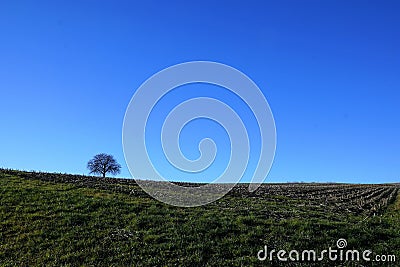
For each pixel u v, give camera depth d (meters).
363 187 64.62
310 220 31.05
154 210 32.91
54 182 43.16
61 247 26.19
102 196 36.94
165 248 25.91
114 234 27.94
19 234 27.86
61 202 34.00
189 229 28.59
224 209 34.62
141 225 29.53
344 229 29.28
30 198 34.59
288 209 36.09
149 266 24.00
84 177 51.03
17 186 38.25
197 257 24.81
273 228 29.02
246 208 35.25
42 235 27.72
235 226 29.25
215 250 25.70
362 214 37.22
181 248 25.94
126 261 24.58
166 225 29.38
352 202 44.72
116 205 33.88
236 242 26.73
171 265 24.03
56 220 30.02
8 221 29.59
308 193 51.88
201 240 27.00
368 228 30.12
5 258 25.00
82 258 24.94
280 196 45.50
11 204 32.94
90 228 28.86
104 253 25.42
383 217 35.62
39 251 25.80
